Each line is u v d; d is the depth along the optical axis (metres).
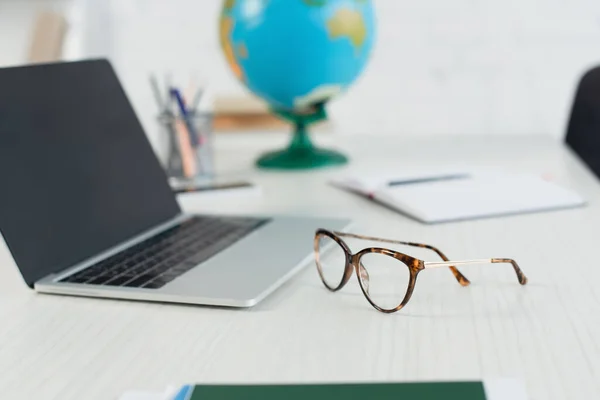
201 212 0.98
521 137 1.55
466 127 1.77
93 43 1.76
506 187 0.99
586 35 1.68
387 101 1.79
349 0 1.18
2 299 0.66
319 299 0.63
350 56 1.21
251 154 1.45
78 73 0.85
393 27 1.74
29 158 0.73
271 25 1.17
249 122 1.58
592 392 0.46
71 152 0.78
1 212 0.66
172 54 1.83
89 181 0.79
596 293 0.63
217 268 0.69
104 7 1.79
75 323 0.60
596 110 1.34
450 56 1.74
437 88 1.76
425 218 0.89
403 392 0.46
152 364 0.52
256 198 1.06
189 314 0.61
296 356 0.52
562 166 1.22
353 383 0.48
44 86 0.79
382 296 0.64
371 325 0.58
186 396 0.46
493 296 0.63
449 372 0.49
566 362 0.50
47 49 1.64
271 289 0.63
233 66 1.25
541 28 1.69
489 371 0.49
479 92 1.75
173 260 0.72
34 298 0.66
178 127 1.17
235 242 0.79
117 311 0.62
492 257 0.74
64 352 0.55
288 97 1.24
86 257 0.74
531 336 0.55
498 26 1.71
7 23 1.71
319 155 1.31
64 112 0.80
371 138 1.60
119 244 0.79
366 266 0.71
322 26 1.16
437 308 0.61
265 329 0.57
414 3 1.72
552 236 0.81
